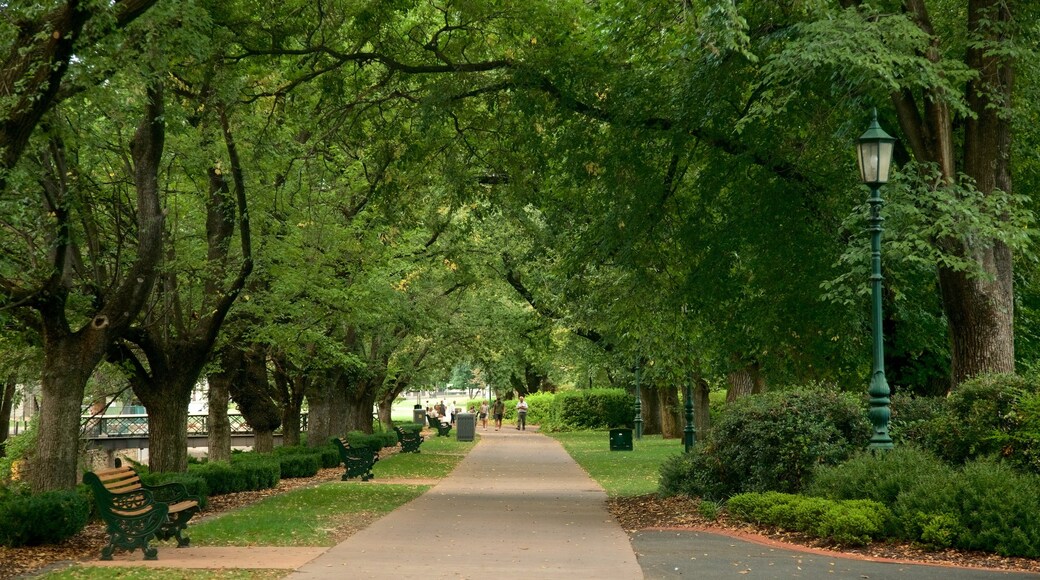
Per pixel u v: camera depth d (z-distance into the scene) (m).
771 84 16.30
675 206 19.86
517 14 18.06
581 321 32.72
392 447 46.28
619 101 18.16
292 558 11.48
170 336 20.31
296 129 20.77
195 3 14.31
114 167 17.97
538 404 73.38
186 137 17.75
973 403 13.95
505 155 21.05
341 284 22.41
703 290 19.69
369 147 22.64
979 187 16.00
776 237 18.72
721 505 16.22
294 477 26.56
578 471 29.72
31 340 17.03
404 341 40.88
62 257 14.00
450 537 13.59
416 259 31.38
